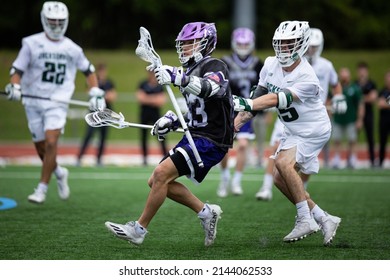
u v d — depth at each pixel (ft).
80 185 92.38
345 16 251.39
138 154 144.15
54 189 87.25
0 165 116.57
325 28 253.03
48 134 71.41
